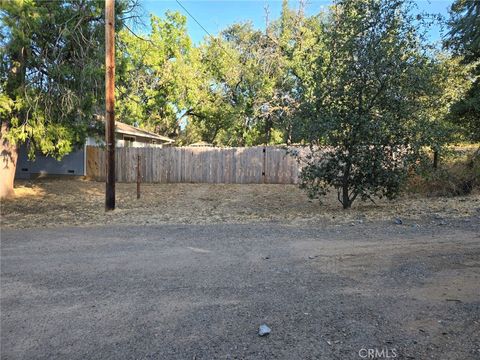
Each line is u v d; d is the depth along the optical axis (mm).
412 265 5633
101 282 5336
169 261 6316
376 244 6953
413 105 10305
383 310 4086
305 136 10844
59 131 13000
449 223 8469
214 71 33812
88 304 4559
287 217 10586
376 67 9938
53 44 12742
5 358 3406
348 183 11258
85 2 13023
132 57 26688
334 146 10859
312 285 4953
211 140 39156
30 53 12234
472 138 14445
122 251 7070
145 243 7691
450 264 5605
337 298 4477
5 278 5594
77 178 21438
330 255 6371
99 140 15906
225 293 4781
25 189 16969
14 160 15156
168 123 33719
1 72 11875
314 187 11461
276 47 30469
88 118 14117
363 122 10086
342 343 3420
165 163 20547
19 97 12172
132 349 3477
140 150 20734
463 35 6586
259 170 19688
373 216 9852
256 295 4672
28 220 10914
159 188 18516
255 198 15453
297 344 3439
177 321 4020
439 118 12602
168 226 9594
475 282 4832
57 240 8148
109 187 12109
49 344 3625
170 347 3484
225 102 33719
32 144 13633
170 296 4738
